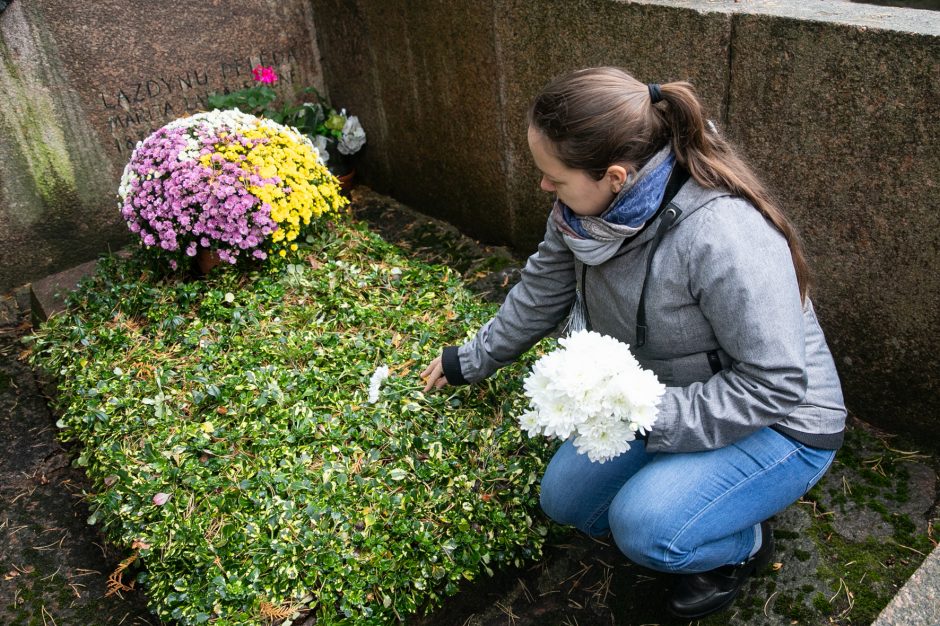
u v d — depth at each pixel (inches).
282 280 119.8
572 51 120.9
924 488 97.5
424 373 91.2
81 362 109.3
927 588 61.9
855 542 91.7
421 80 151.6
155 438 92.9
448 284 120.3
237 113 130.8
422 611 85.3
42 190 150.0
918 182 90.1
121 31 147.3
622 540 74.9
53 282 150.4
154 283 125.7
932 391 100.0
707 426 66.8
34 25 138.9
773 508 73.9
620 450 67.0
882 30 85.8
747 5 99.4
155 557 82.7
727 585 83.0
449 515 84.4
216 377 100.7
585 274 73.2
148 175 121.6
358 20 157.9
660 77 110.5
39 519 107.4
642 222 64.4
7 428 122.7
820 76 93.1
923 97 85.7
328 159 169.3
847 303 103.3
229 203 117.0
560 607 89.2
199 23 155.1
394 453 90.2
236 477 87.3
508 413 96.0
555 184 65.8
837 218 99.2
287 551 79.3
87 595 96.4
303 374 100.0
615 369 64.8
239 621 76.3
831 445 71.6
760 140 102.5
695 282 64.7
